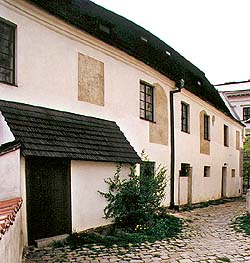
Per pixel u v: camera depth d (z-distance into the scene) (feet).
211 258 23.58
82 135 30.81
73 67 32.60
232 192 81.87
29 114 27.12
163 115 48.47
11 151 22.58
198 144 61.11
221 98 84.43
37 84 28.94
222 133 75.31
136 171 38.24
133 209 33.83
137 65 42.14
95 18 38.70
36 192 25.81
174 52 65.87
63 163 28.19
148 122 44.52
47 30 30.09
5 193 22.12
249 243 28.50
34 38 28.86
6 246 10.66
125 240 27.99
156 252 24.75
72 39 32.60
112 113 37.55
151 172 42.75
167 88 49.90
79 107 33.06
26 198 24.89
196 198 59.31
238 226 36.58
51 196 26.99
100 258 22.82
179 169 52.54
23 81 27.81
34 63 28.78
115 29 43.93
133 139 41.09
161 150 47.50
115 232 30.32
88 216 30.30
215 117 70.64
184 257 23.66
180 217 41.98
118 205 33.14
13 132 24.29
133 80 41.65
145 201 33.96
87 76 34.27
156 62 47.98
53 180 27.27
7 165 22.31
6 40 27.27
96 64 35.55
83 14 37.42
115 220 33.14
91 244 26.37
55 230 27.20
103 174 32.22
